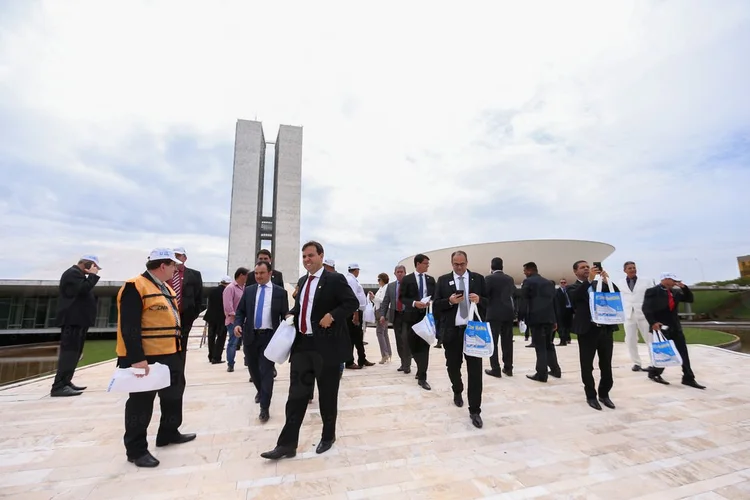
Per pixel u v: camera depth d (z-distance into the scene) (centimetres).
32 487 219
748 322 2634
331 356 272
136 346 241
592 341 387
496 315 528
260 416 341
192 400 412
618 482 228
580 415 358
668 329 488
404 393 438
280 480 229
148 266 271
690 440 296
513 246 2805
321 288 279
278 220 4156
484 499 208
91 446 282
